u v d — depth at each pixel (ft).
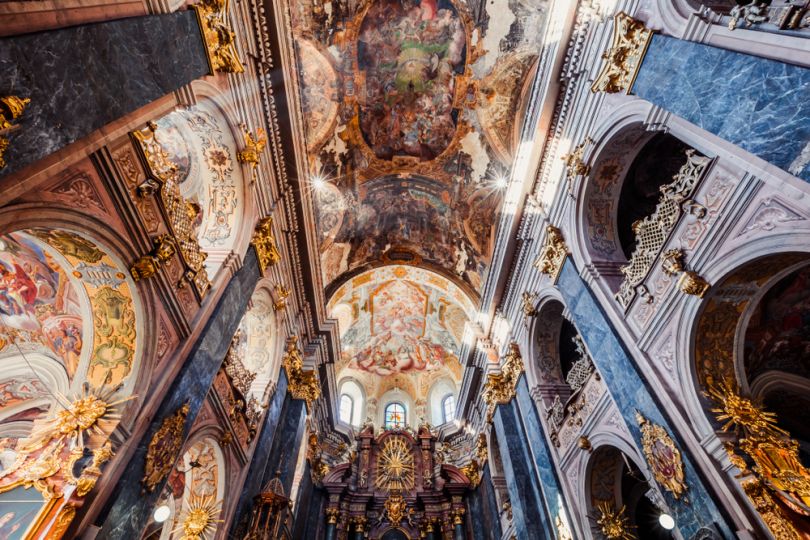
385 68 42.93
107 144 15.80
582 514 28.84
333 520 52.95
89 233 15.39
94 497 14.64
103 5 13.58
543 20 35.24
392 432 64.69
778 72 14.02
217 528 26.22
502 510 44.83
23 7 10.62
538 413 36.60
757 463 15.92
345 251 55.06
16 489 13.91
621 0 23.04
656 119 20.35
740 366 18.57
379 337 72.74
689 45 17.84
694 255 19.17
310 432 51.21
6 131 10.18
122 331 18.03
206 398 24.91
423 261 59.26
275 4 27.30
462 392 56.39
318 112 40.93
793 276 20.15
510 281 42.50
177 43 17.93
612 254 28.32
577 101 28.91
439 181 51.42
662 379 20.35
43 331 19.35
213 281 25.32
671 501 18.85
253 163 28.50
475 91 43.06
